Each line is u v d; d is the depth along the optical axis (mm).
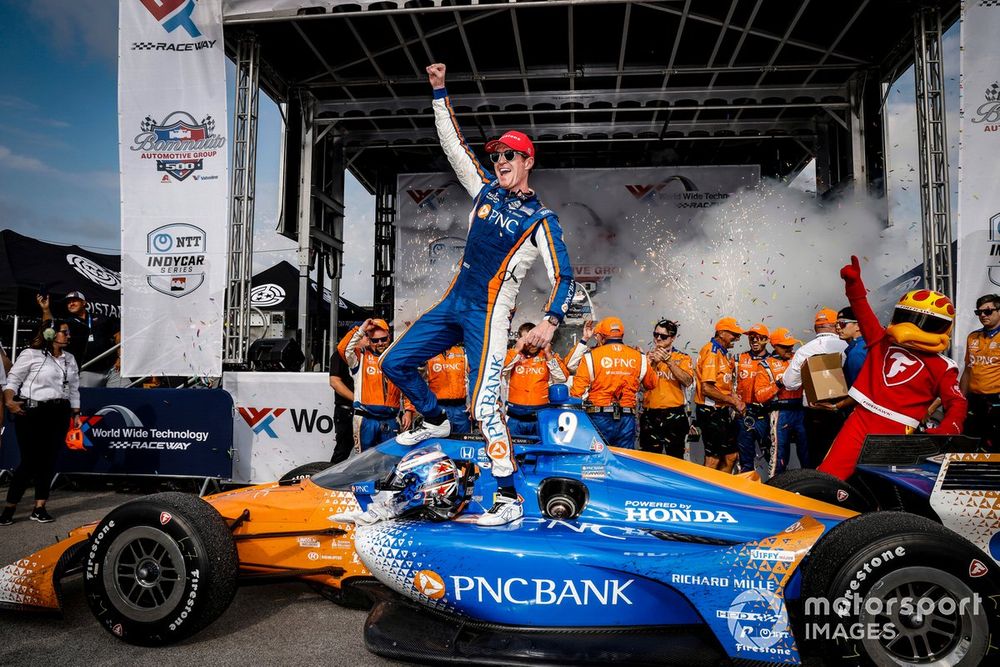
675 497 3195
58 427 5574
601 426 5883
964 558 2383
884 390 3654
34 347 5523
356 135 11531
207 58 6922
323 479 3607
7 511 5375
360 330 5793
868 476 3445
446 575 2838
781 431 6336
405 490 3146
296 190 10164
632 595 2766
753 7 8148
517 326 12039
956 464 2953
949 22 7578
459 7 7109
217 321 6750
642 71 9555
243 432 6605
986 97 6254
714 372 6348
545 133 11547
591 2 7082
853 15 8172
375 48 9102
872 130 9680
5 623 3357
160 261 6855
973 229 6234
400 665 2891
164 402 6633
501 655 2781
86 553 3133
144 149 6926
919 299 3553
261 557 3488
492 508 3111
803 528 2711
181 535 3021
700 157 12828
